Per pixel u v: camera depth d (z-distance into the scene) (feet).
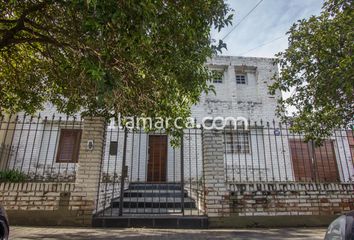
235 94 35.78
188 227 15.71
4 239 8.55
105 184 19.07
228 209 16.17
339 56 13.56
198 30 10.73
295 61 16.31
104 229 14.87
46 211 15.26
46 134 29.25
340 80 12.98
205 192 16.62
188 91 13.89
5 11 12.52
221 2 10.84
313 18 15.34
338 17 13.70
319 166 33.73
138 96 12.14
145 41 8.30
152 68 11.09
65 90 15.61
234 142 32.17
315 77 15.40
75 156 28.84
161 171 31.94
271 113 34.99
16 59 16.14
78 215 15.34
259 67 37.50
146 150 31.91
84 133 16.65
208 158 16.97
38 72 16.65
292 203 16.69
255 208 16.35
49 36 12.52
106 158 29.30
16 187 15.51
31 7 11.44
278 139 33.14
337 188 17.28
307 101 16.94
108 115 17.15
